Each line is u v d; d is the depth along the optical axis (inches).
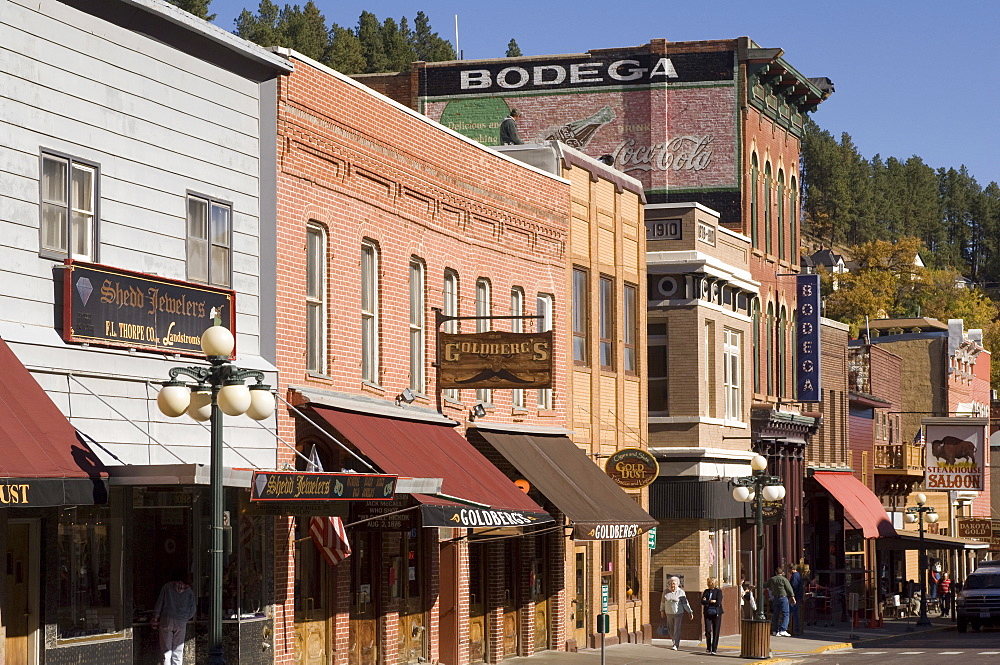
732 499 2084.2
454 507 1210.0
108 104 1048.8
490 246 1589.6
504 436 1569.9
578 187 1820.9
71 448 914.7
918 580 3604.8
